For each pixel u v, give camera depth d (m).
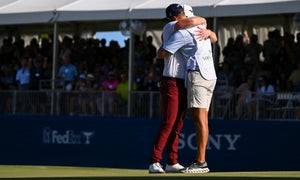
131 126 20.64
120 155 20.78
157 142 10.30
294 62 20.58
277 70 20.64
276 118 19.34
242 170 19.38
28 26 29.28
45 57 24.28
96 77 23.03
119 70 22.83
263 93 19.53
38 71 23.47
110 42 24.61
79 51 24.19
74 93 22.00
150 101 20.86
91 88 22.61
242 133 19.38
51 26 28.91
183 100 10.37
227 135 19.53
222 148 19.58
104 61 24.22
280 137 18.98
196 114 10.14
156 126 20.22
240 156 19.39
